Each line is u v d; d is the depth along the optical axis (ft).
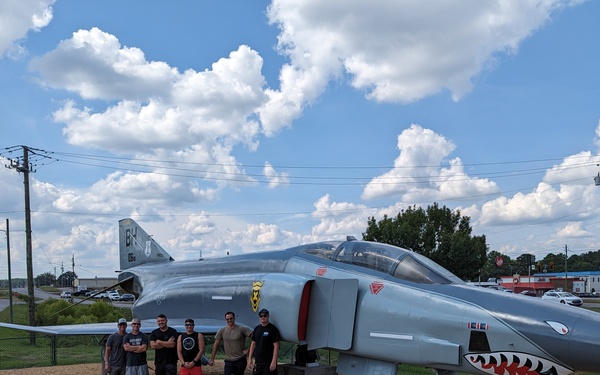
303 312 31.07
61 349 68.39
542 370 24.26
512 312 25.46
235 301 35.14
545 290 238.07
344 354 30.99
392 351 28.17
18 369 47.01
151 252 54.85
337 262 32.71
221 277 37.88
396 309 28.45
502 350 25.11
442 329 26.84
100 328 35.83
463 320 26.35
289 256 35.76
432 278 29.14
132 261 57.26
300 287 30.99
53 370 46.14
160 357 30.76
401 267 30.12
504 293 27.45
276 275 33.40
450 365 26.45
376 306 29.14
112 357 30.81
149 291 44.34
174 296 40.14
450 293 27.71
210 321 35.99
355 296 29.76
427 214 114.01
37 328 35.91
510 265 386.11
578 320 24.07
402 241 109.09
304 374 32.04
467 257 108.37
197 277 40.55
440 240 110.42
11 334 91.71
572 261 458.09
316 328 30.83
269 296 32.63
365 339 29.19
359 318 29.60
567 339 23.67
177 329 34.27
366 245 32.55
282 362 54.29
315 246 34.94
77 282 355.56
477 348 25.79
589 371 23.54
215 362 51.75
